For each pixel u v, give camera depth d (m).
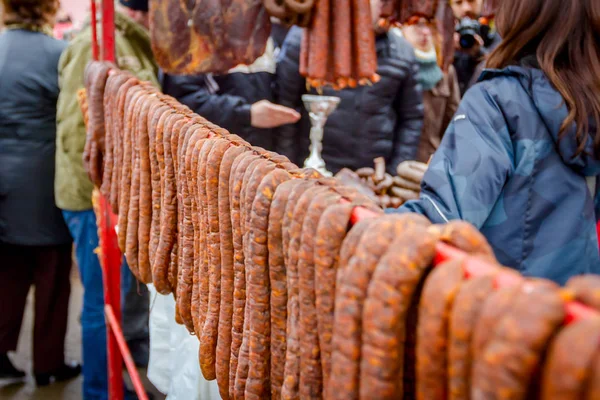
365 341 0.64
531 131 1.18
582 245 1.22
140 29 2.49
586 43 1.16
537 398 0.49
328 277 0.73
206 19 1.83
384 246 0.65
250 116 2.36
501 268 0.56
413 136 2.76
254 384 0.93
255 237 0.88
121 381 2.42
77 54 2.51
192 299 1.20
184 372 1.72
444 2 2.20
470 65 3.10
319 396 0.79
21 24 2.80
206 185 1.04
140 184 1.38
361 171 2.11
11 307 3.06
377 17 2.34
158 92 1.48
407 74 2.65
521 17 1.19
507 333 0.48
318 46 1.81
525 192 1.20
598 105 1.15
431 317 0.57
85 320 2.76
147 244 1.40
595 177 1.29
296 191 0.82
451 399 0.55
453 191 1.15
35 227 2.89
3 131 2.80
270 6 1.77
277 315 0.88
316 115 2.07
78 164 2.58
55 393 3.07
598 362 0.43
